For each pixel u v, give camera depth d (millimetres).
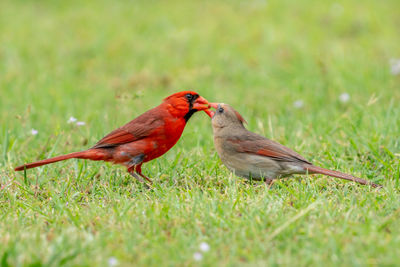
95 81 18172
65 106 15250
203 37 21359
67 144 11492
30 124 13234
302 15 23234
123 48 20703
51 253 6168
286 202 7789
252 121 13297
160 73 18406
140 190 9281
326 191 8336
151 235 6820
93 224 7375
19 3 27859
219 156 9562
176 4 26047
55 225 7375
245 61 18984
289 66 18125
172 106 9617
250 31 21641
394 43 19641
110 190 8883
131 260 6133
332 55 18312
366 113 12391
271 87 16625
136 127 9492
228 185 9148
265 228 6941
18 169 9188
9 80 17688
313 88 15812
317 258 5957
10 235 6887
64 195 8977
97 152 9570
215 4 25547
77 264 5945
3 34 22484
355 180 8336
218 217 7207
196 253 6090
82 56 20391
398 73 15969
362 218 7199
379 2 24438
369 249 6121
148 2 26672
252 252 6238
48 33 22703
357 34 21031
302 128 12141
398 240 6250
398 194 8141
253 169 9102
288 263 5930
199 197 8016
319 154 10523
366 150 10508
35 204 8344
